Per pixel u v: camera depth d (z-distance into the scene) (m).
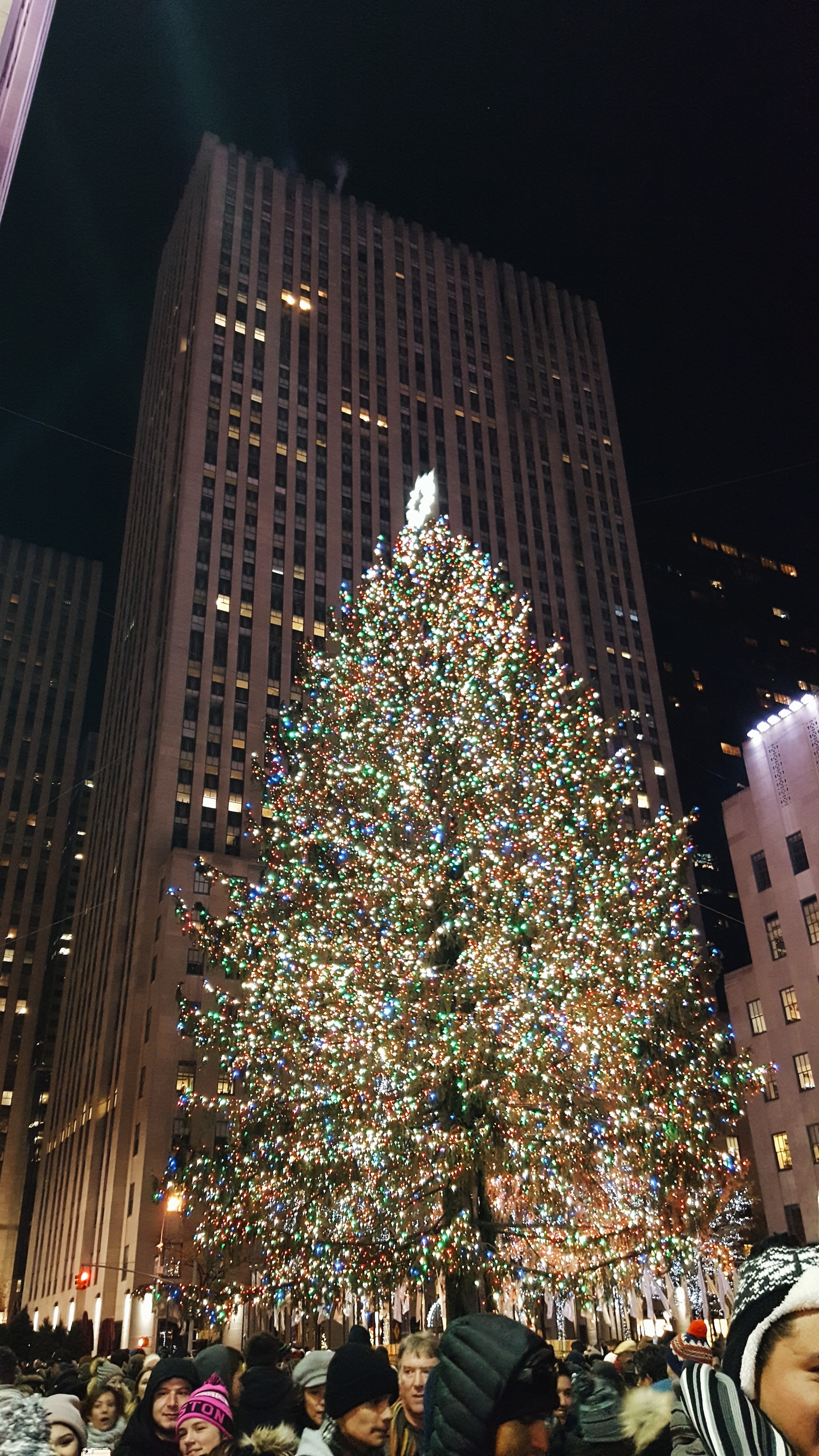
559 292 125.69
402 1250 24.33
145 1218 55.94
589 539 106.00
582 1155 24.50
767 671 128.12
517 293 121.31
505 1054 22.36
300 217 106.75
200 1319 43.56
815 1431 2.11
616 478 113.31
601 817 28.97
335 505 91.25
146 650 85.25
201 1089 59.91
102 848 87.62
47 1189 81.88
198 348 92.62
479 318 114.25
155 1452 6.30
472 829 25.44
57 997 112.69
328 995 25.75
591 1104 24.56
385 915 25.31
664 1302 34.75
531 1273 24.22
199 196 107.06
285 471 90.56
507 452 105.88
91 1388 8.77
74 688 130.50
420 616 31.58
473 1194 23.45
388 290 108.88
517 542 100.19
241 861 68.88
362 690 30.83
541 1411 2.62
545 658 32.78
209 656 78.56
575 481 109.62
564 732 30.31
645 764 92.06
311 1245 25.30
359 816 28.20
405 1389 5.58
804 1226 42.97
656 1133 25.00
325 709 34.28
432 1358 5.60
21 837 119.88
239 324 96.19
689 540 135.62
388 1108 23.66
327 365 99.06
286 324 99.06
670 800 92.38
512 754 28.09
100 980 78.00
